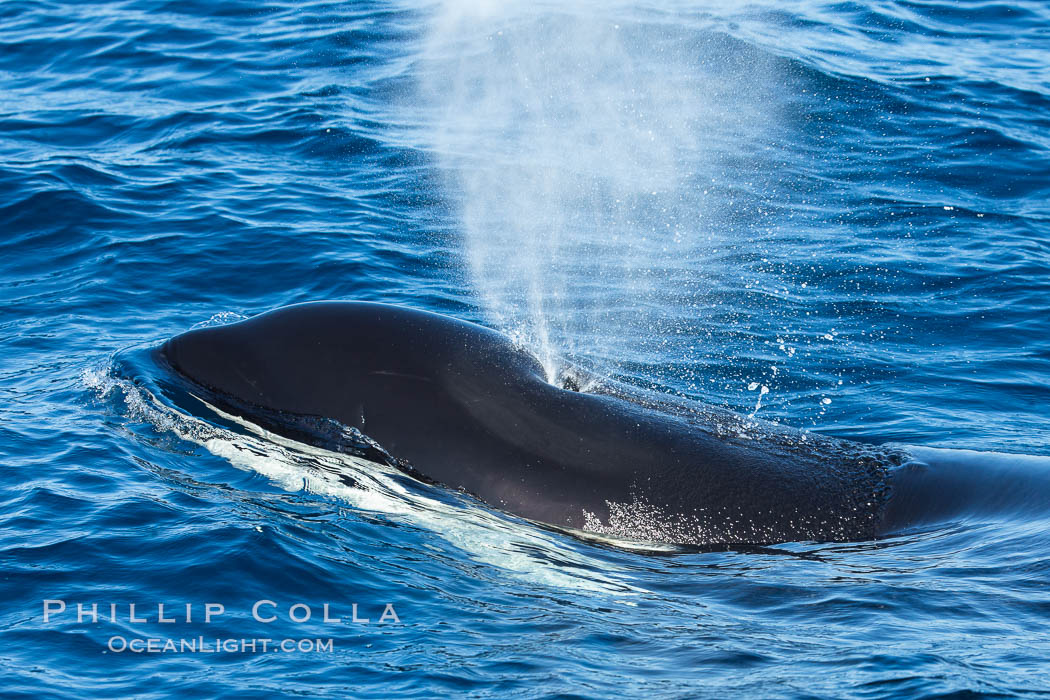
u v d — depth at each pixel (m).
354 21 103.31
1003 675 24.34
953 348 51.72
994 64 95.19
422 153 76.25
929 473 32.84
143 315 51.69
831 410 44.97
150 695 25.28
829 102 86.56
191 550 31.17
